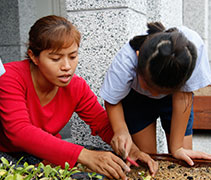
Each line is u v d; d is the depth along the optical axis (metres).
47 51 1.32
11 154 1.62
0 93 1.39
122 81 1.51
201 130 3.66
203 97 3.21
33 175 1.05
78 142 2.09
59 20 1.37
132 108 1.87
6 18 4.06
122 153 1.46
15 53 4.09
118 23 1.92
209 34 4.55
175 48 1.18
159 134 2.44
